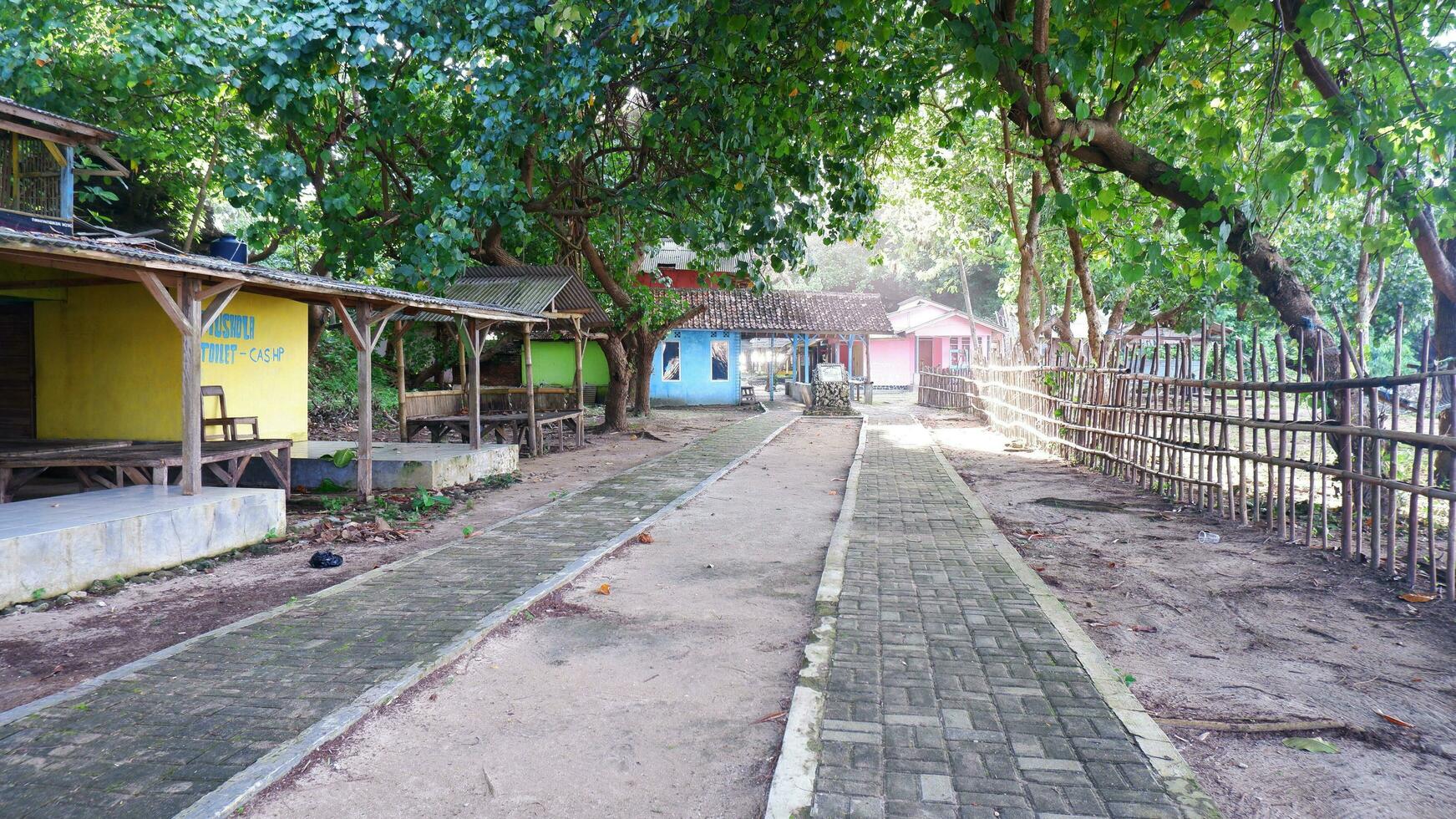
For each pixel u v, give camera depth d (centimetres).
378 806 291
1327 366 795
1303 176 873
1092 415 1230
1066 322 2241
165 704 371
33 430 1070
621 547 696
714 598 549
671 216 1347
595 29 935
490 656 441
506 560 644
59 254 572
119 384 1035
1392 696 384
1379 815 284
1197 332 2158
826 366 2688
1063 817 271
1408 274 2034
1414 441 566
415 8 956
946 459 1370
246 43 998
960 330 3991
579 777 312
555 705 377
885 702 364
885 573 597
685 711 371
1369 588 563
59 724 350
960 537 723
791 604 534
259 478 1063
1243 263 852
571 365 2625
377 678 401
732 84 1016
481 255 1672
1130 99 802
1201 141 726
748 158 1045
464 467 1080
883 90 1068
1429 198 651
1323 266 839
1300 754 329
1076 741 326
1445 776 310
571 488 1091
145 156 1268
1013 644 443
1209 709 370
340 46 1023
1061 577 602
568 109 1045
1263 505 838
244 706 368
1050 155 766
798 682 388
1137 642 461
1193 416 887
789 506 904
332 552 711
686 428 2006
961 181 2005
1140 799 283
